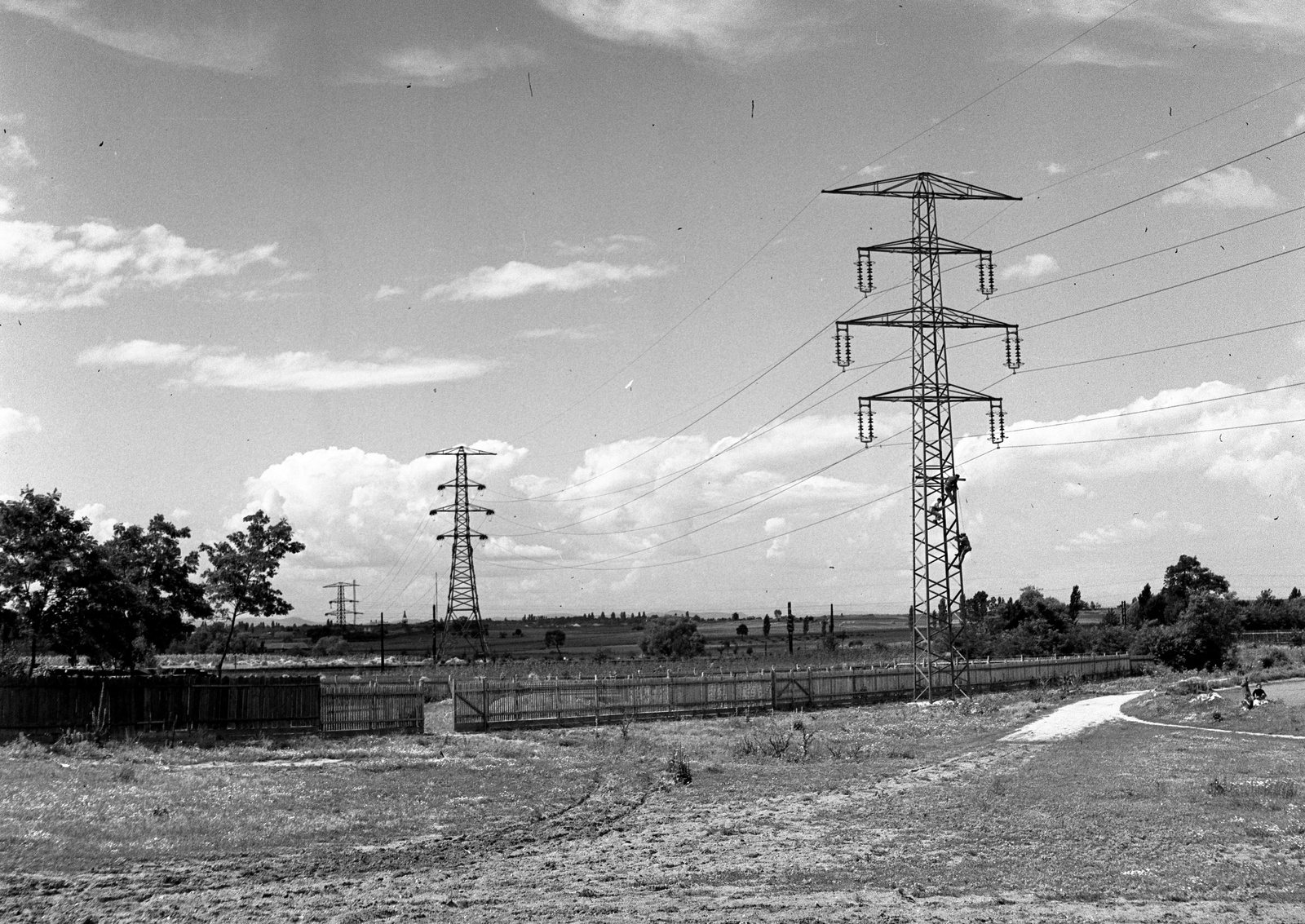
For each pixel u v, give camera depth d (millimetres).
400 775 37219
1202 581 176125
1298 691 78812
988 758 41906
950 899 19031
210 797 30766
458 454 124375
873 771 37688
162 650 57625
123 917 18109
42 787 31234
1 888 19844
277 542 70188
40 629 48656
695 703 68000
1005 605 144625
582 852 23812
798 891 19688
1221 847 23172
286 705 51719
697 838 25297
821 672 76500
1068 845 23453
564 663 119562
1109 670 111375
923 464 67875
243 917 18094
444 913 18188
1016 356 68875
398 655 160000
